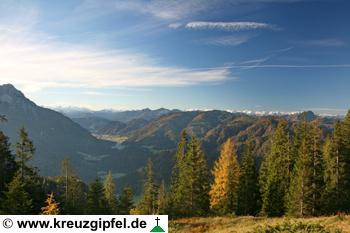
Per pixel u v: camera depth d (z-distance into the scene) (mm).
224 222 38781
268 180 65125
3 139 59000
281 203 62469
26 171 56875
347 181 58438
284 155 66812
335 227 23438
